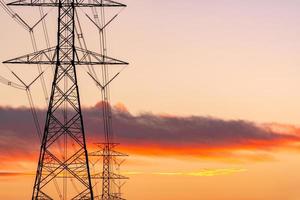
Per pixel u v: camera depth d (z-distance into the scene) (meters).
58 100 76.38
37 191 74.69
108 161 121.75
